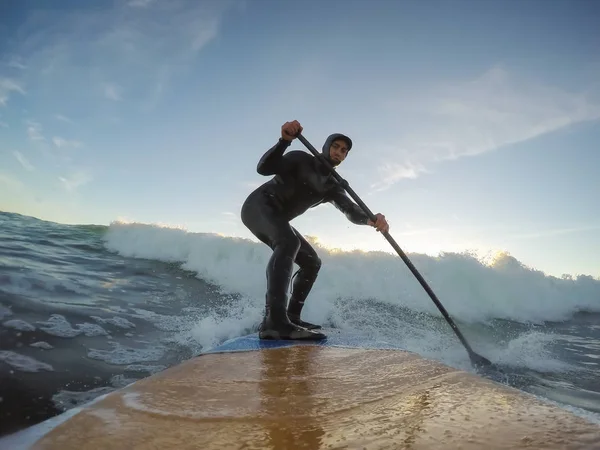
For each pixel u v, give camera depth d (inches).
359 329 198.8
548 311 282.0
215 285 224.5
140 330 137.9
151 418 53.6
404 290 264.4
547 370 150.8
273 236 131.0
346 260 283.7
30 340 110.0
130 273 222.1
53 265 209.2
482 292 281.3
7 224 304.5
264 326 121.6
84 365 103.6
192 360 92.0
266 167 132.5
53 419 53.8
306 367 84.4
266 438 46.5
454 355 165.5
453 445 42.1
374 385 69.6
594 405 115.3
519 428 46.4
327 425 50.3
